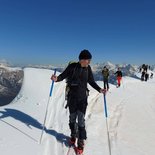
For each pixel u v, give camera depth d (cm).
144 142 383
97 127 409
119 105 636
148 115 582
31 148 267
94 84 282
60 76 272
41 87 639
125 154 314
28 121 361
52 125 365
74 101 271
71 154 271
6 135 289
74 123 284
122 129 430
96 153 292
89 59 268
